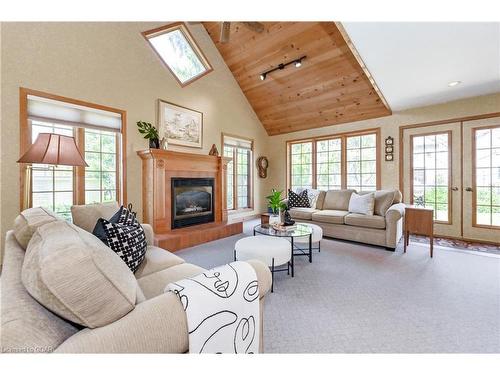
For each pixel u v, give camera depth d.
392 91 3.67
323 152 5.51
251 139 5.82
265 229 2.97
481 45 2.49
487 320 1.64
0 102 2.38
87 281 0.62
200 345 0.76
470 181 3.76
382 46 2.69
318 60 4.09
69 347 0.57
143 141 3.59
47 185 2.78
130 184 3.43
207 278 0.87
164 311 0.72
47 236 0.83
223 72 5.02
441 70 3.02
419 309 1.79
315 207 4.59
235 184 5.55
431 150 4.11
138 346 0.65
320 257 2.99
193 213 4.06
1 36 2.38
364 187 4.88
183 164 3.84
